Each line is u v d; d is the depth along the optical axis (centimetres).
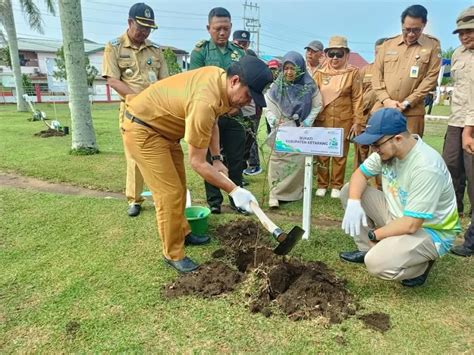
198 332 228
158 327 232
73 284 278
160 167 273
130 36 403
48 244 345
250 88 226
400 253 252
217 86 240
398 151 250
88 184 546
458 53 374
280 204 464
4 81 2691
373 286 278
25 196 477
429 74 408
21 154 742
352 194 286
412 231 251
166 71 439
